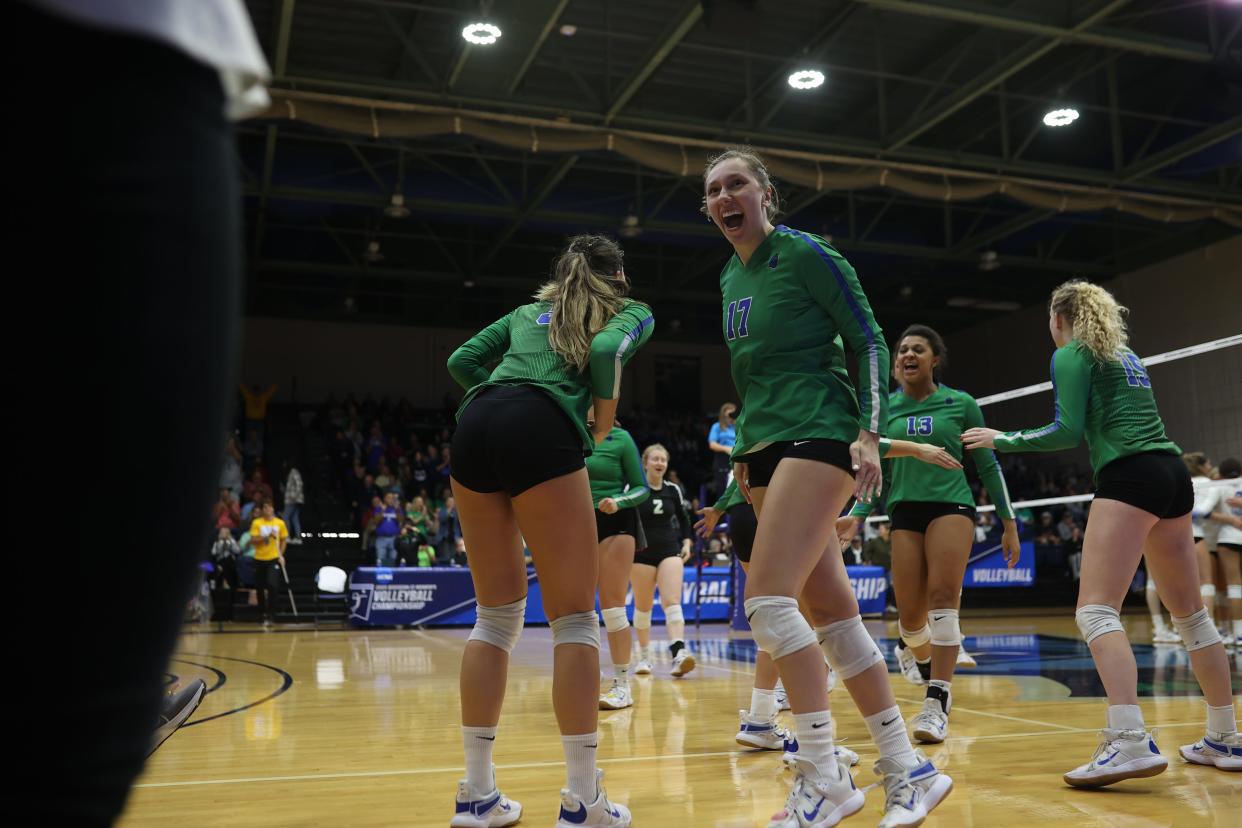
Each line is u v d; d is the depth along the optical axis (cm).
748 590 246
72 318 60
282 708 534
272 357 2427
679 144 1431
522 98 1377
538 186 1831
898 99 1566
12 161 59
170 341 66
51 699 61
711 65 1441
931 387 464
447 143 1563
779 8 1310
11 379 59
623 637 538
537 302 286
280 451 2219
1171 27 1369
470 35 1180
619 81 1489
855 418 260
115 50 63
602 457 549
